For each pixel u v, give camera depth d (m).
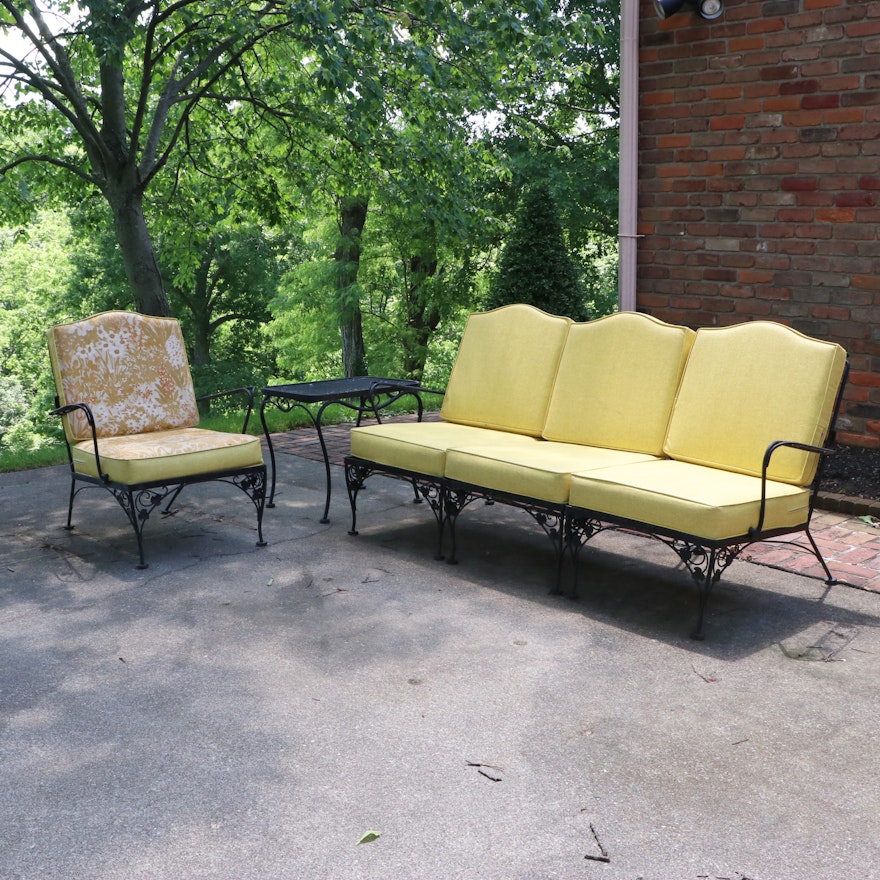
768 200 5.92
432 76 8.49
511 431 5.12
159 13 9.16
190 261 12.09
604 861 2.27
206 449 4.76
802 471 3.88
